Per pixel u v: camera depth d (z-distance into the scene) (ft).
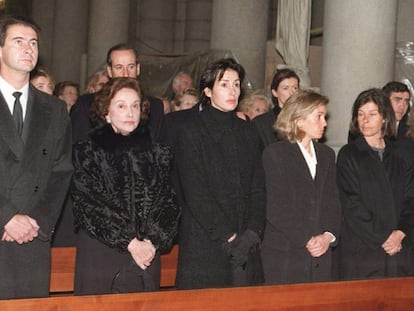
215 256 16.15
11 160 15.08
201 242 16.25
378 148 19.07
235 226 16.33
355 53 25.58
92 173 15.66
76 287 15.97
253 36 37.99
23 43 15.29
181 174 16.48
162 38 59.36
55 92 29.89
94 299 13.23
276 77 21.18
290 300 15.06
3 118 15.11
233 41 37.93
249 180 16.75
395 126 19.08
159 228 15.67
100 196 15.52
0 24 15.37
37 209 15.26
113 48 19.88
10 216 14.80
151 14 59.11
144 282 15.55
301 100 17.94
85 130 18.84
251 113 24.59
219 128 16.79
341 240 18.58
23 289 15.17
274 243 17.49
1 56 15.39
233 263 16.03
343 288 15.64
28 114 15.48
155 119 19.08
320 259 17.53
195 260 16.21
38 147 15.35
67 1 55.31
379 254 18.35
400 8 35.76
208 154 16.48
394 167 18.74
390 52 25.98
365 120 18.81
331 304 15.48
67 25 55.26
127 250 15.47
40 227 15.24
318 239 17.38
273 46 39.91
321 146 18.39
